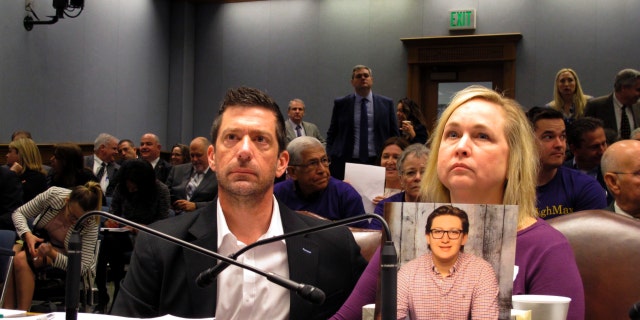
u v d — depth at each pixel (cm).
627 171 261
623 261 155
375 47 1009
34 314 152
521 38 935
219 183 155
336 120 675
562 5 920
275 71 1071
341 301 162
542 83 924
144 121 1046
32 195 607
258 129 152
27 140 619
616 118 541
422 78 987
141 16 1037
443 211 104
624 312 152
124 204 552
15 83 808
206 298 152
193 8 1120
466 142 128
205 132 1112
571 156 447
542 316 105
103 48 957
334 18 1038
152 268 155
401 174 337
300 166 361
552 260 123
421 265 104
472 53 946
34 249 414
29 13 829
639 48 884
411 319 103
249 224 158
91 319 137
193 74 1120
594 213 163
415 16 988
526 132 132
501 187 131
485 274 101
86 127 927
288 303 157
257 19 1088
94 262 426
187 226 159
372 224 353
